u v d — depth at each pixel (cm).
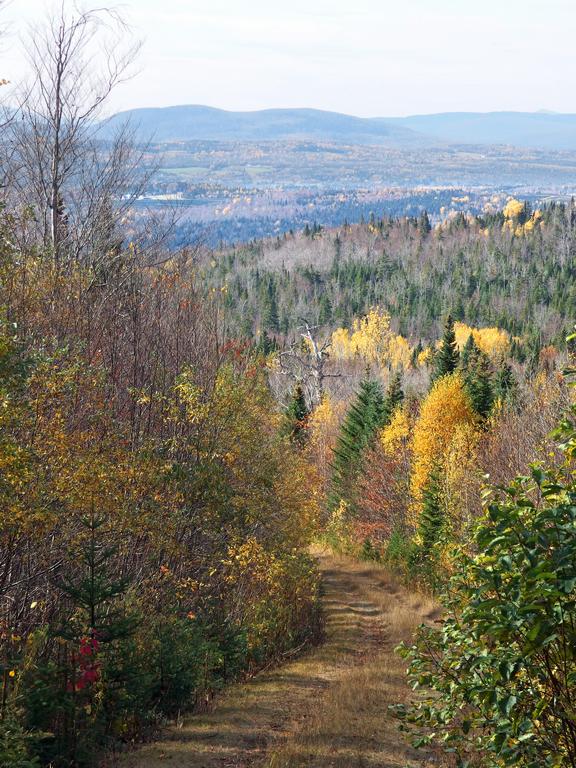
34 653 1138
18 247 1631
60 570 1502
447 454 3812
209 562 2073
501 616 525
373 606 3228
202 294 2586
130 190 2261
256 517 2203
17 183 1981
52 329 1664
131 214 2284
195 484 1827
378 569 4366
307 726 1305
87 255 2138
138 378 2077
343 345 12900
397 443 5072
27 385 1201
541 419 2727
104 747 1115
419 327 17600
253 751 1177
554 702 569
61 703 1052
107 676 1179
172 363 2195
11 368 1095
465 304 18750
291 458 2694
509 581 541
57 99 1998
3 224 1316
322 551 5259
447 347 6269
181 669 1410
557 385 2731
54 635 1144
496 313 17725
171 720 1312
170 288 2347
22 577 1409
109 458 1415
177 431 2025
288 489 2523
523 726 569
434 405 4444
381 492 5125
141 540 1825
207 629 1794
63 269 1777
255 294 18262
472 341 9281
